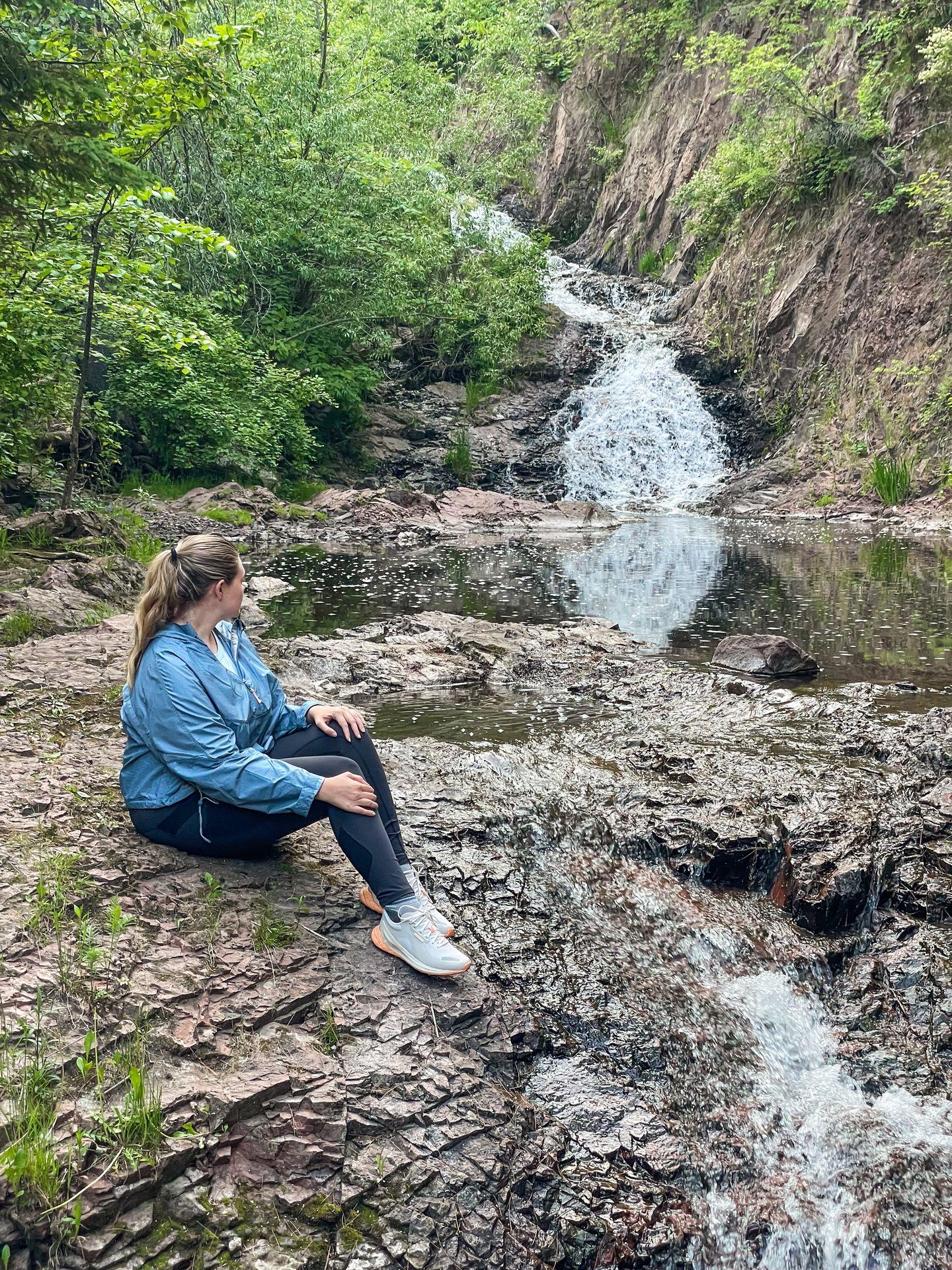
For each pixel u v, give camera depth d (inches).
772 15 936.9
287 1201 87.7
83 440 538.6
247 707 119.6
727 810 160.9
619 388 853.8
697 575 423.2
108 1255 79.5
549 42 1268.5
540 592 376.5
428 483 754.2
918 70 718.5
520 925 132.6
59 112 284.2
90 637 227.6
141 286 403.5
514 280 882.8
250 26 331.0
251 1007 102.9
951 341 652.1
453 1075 103.3
